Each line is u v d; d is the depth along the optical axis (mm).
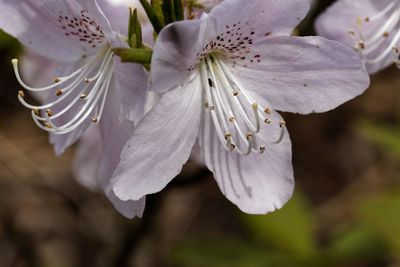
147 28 353
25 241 516
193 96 344
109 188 348
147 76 329
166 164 340
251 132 347
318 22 381
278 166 351
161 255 548
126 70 328
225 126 347
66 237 553
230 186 352
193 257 484
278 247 480
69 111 356
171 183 423
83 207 519
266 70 347
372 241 480
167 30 320
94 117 343
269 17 337
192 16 348
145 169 337
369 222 477
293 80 345
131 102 333
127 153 334
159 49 321
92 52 349
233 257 482
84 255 531
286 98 346
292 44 341
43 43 349
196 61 340
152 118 335
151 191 338
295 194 484
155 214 438
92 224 515
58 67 358
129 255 448
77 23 344
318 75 342
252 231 483
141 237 441
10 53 495
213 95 346
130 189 335
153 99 342
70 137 357
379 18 381
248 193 351
